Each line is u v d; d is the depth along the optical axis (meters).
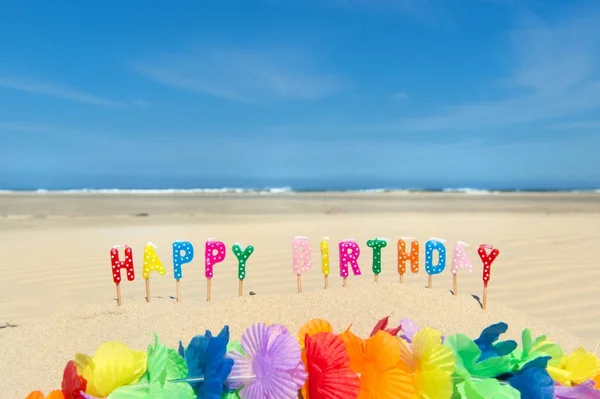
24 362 3.32
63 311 4.28
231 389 1.75
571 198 26.66
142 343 3.48
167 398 1.73
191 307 4.16
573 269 6.45
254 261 7.01
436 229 10.35
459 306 4.16
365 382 1.74
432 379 1.74
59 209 17.17
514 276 6.15
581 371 2.10
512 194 33.12
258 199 25.09
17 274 6.32
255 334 1.79
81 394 1.69
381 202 22.53
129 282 5.93
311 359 1.76
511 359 2.01
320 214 15.42
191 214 15.23
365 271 6.46
